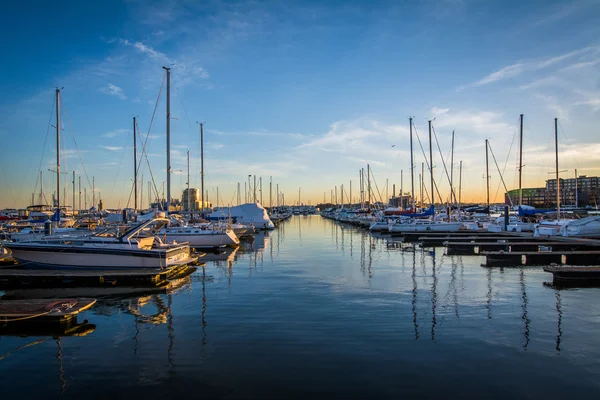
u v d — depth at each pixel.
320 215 167.25
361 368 9.19
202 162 49.44
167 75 32.06
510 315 13.29
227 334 11.57
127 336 11.55
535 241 34.03
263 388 8.31
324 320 12.80
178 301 15.70
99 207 77.19
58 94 33.94
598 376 8.77
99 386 8.52
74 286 18.77
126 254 20.67
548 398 7.87
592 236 34.62
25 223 38.91
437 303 14.89
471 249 32.09
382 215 64.94
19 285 18.91
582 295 16.17
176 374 9.01
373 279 19.91
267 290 17.48
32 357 10.09
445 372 8.96
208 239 33.78
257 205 64.94
